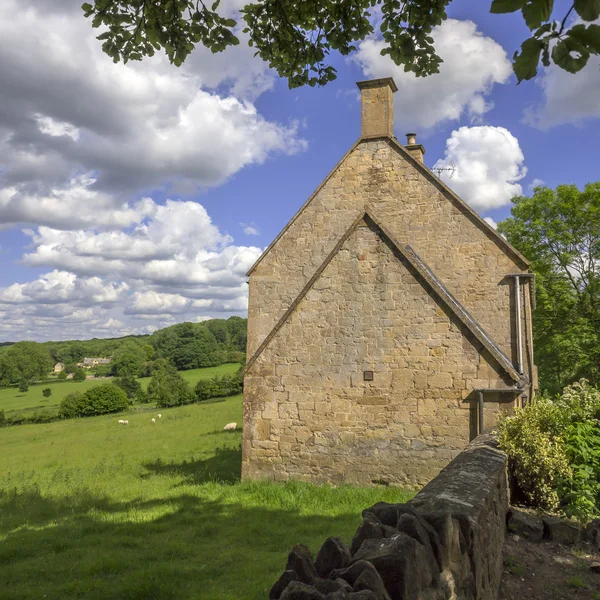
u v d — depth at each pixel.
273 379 13.91
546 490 7.42
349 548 3.40
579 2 2.36
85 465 21.39
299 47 6.82
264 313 16.50
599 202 28.70
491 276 14.80
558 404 8.72
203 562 8.52
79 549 9.51
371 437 12.94
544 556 6.22
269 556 8.59
